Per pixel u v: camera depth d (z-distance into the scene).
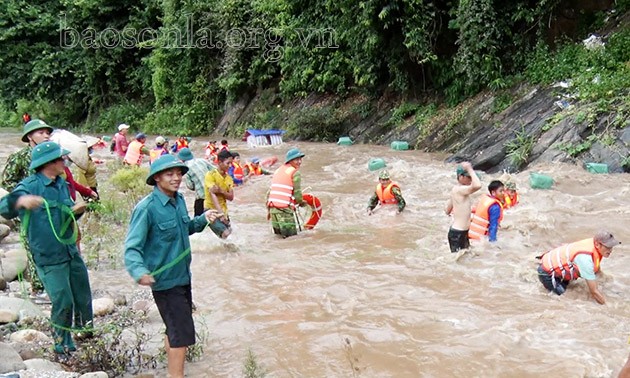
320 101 22.59
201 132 27.53
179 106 28.83
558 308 6.00
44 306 6.12
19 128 34.69
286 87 23.36
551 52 16.14
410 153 16.66
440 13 17.44
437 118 17.69
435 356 5.02
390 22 17.33
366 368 4.88
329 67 21.53
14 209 4.81
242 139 24.09
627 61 14.44
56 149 4.97
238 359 5.12
